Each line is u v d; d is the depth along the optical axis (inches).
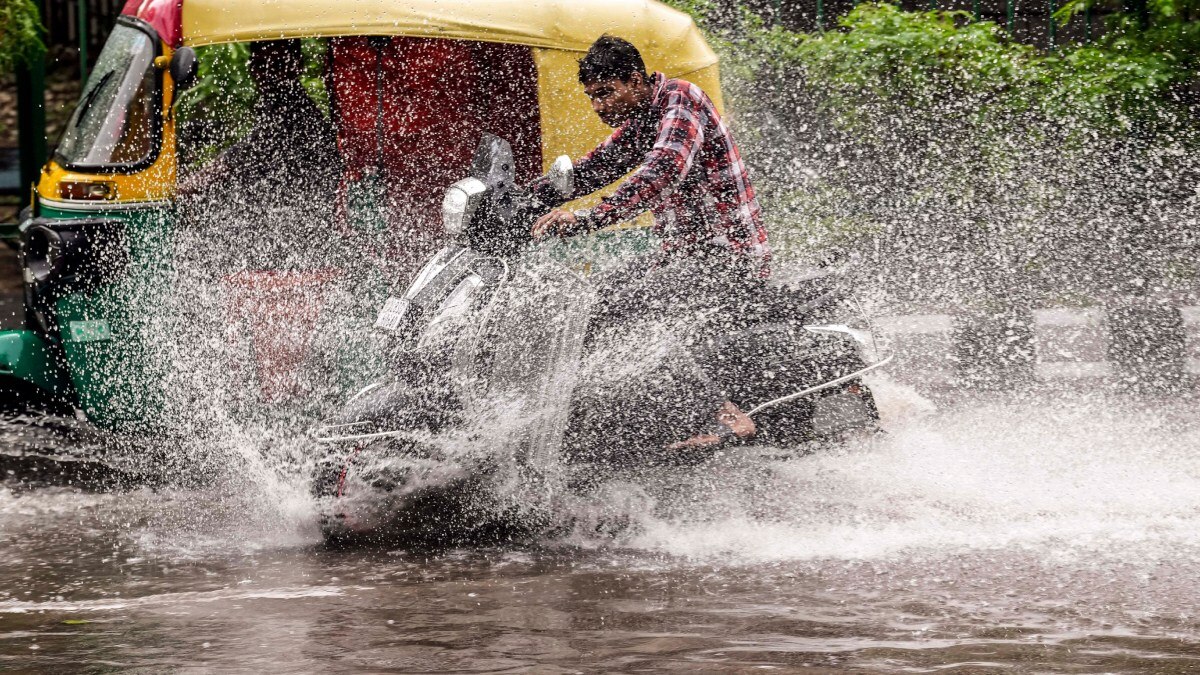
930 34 742.5
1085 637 282.5
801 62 745.6
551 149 538.9
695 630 290.7
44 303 491.5
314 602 320.5
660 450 400.2
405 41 535.2
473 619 302.5
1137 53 755.4
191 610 314.3
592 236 492.4
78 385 490.9
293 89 525.3
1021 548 362.6
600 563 357.1
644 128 422.3
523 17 526.6
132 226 493.0
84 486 473.7
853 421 417.4
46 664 271.9
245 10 504.1
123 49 517.0
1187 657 267.9
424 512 397.4
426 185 532.7
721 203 419.2
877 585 327.6
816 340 415.5
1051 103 745.0
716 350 408.2
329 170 519.2
